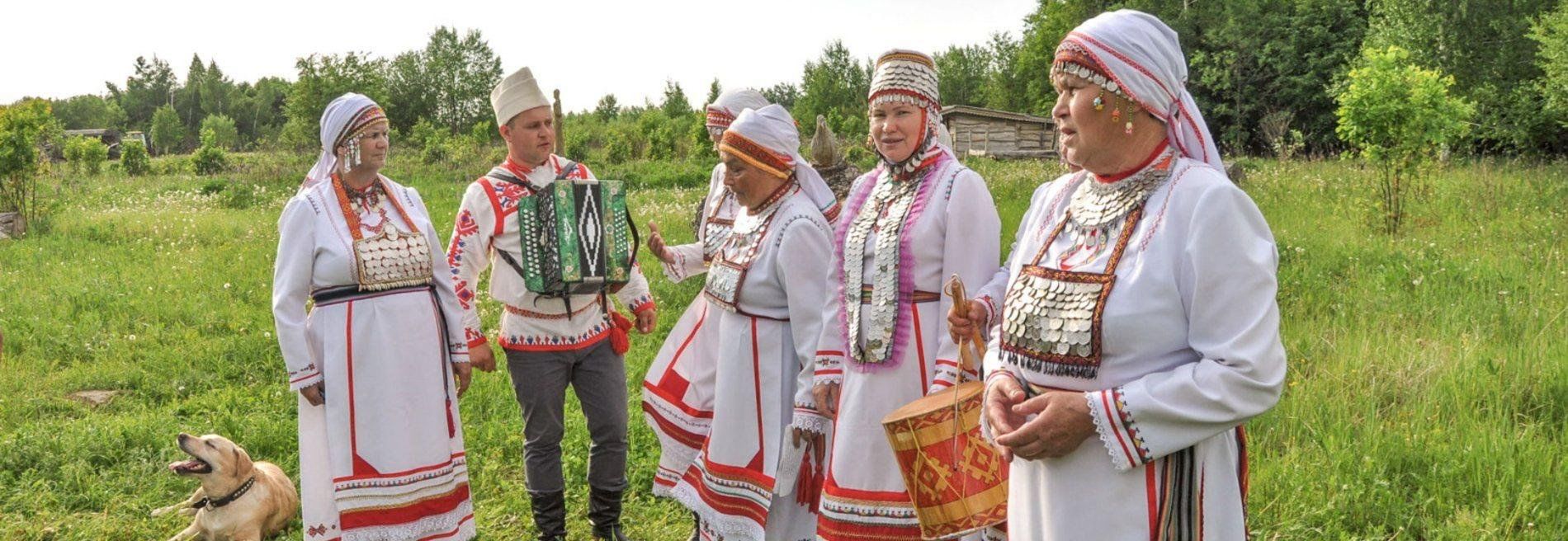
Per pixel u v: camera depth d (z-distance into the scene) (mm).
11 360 8172
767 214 4273
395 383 4332
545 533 4945
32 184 17078
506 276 4848
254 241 14508
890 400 3660
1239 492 2602
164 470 5801
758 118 4207
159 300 10125
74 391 7559
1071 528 2537
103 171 34875
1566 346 6625
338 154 4316
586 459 5738
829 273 3988
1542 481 4793
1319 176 18031
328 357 4309
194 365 8086
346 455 4320
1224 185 2447
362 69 60031
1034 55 52844
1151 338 2477
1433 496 4746
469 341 4801
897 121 3695
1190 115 2572
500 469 5801
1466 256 10180
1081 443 2514
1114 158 2584
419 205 4590
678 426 4676
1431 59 30328
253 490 4984
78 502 5426
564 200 4570
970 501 3055
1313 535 4492
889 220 3717
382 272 4324
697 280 10125
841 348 3924
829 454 4184
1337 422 5477
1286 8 39781
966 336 3170
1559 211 12914
